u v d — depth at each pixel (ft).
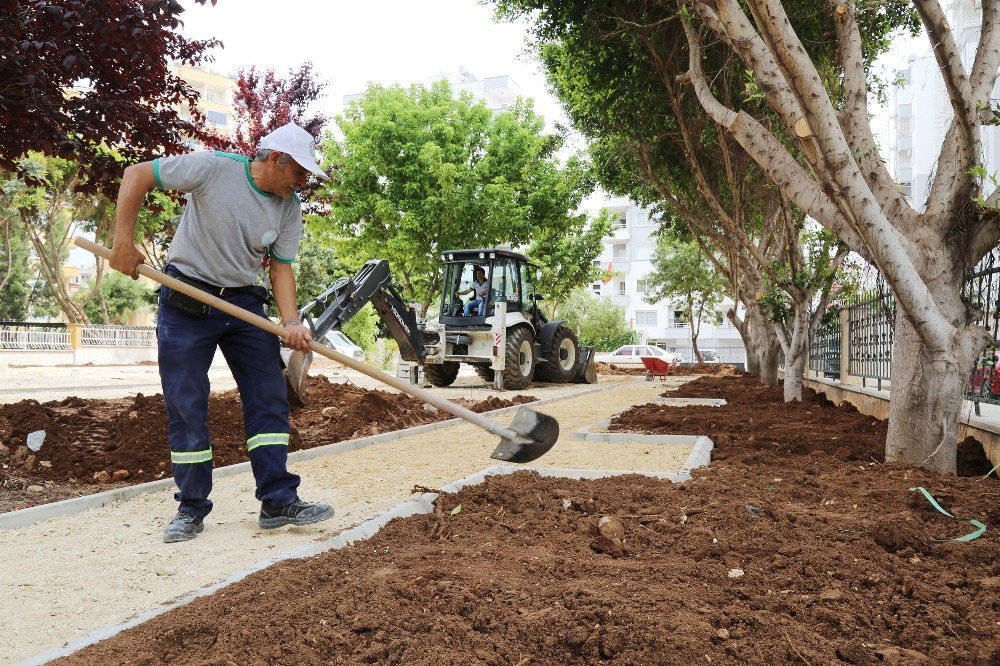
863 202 13.88
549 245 87.97
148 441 19.43
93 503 14.78
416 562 9.74
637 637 7.06
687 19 21.09
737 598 8.29
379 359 106.63
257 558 11.26
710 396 41.78
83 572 10.61
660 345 176.45
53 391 40.86
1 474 17.04
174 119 21.06
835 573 8.95
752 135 17.69
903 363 16.17
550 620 7.45
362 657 6.95
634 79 32.96
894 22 30.35
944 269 15.58
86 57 17.62
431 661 6.75
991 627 7.33
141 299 143.64
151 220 78.54
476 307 51.88
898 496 12.78
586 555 10.18
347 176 69.15
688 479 15.56
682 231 51.39
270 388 13.29
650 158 40.16
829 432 22.75
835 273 31.91
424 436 25.76
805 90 13.37
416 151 68.85
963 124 14.90
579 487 14.33
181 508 12.76
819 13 26.30
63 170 81.25
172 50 20.43
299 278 118.21
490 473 16.57
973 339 15.39
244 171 12.48
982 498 12.52
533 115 76.28
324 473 18.34
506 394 46.34
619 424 27.04
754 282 36.94
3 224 96.02
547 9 31.37
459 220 69.41
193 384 12.64
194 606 8.26
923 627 7.41
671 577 8.96
